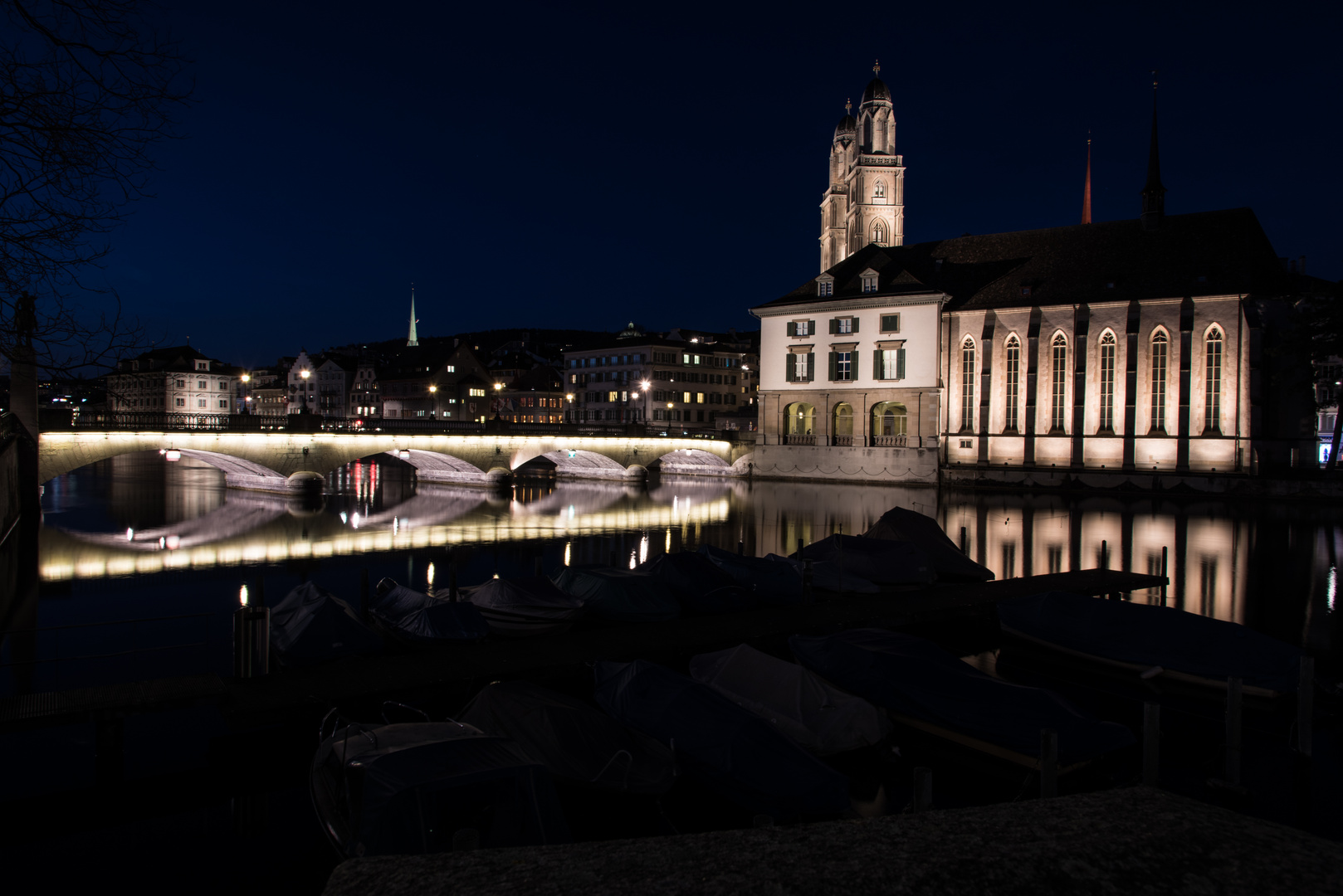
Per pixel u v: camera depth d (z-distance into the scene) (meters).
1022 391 77.38
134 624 24.78
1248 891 2.17
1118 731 13.43
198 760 15.02
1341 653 21.89
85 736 16.05
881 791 13.84
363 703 16.05
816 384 84.06
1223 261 70.69
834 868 2.36
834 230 120.94
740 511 57.50
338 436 64.75
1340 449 71.75
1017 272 81.69
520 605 21.41
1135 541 42.50
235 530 46.53
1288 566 35.06
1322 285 75.50
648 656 19.50
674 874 2.34
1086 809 2.84
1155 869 2.31
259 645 16.86
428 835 9.47
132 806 13.47
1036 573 33.59
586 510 58.50
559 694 14.09
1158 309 71.44
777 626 22.05
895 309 79.56
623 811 12.09
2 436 39.72
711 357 130.50
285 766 15.00
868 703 14.67
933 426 77.69
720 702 13.43
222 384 157.88
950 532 46.03
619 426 87.44
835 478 82.06
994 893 2.15
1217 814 2.76
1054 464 75.56
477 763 10.32
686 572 25.22
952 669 15.64
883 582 27.98
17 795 13.71
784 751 12.20
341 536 44.62
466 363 153.62
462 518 53.72
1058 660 21.05
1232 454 67.88
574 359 137.62
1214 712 17.80
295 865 11.71
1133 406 72.06
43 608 27.06
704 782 12.31
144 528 46.88
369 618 22.41
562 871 2.38
